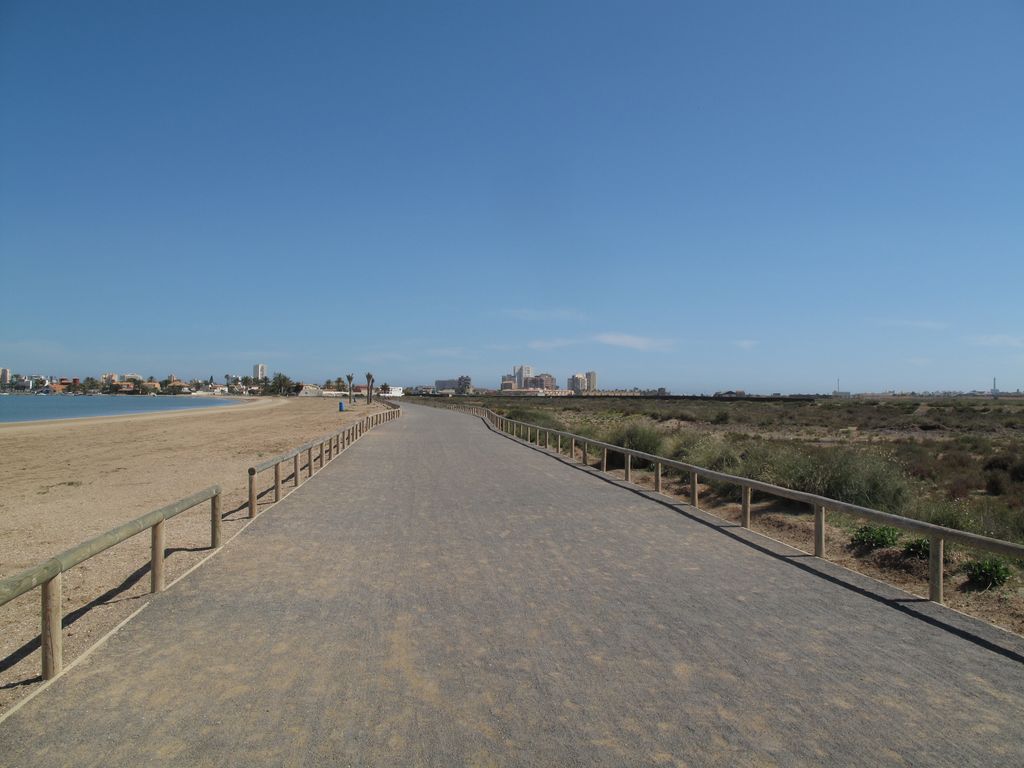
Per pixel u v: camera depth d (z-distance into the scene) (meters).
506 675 4.87
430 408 85.81
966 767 3.66
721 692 4.59
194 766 3.64
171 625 5.97
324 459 21.52
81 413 86.75
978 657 5.26
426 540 9.56
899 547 9.88
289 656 5.23
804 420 53.56
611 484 15.66
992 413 59.97
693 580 7.49
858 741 3.93
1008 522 12.12
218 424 52.66
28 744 3.88
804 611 6.40
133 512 13.11
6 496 15.93
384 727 4.08
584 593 6.96
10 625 6.50
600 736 3.98
